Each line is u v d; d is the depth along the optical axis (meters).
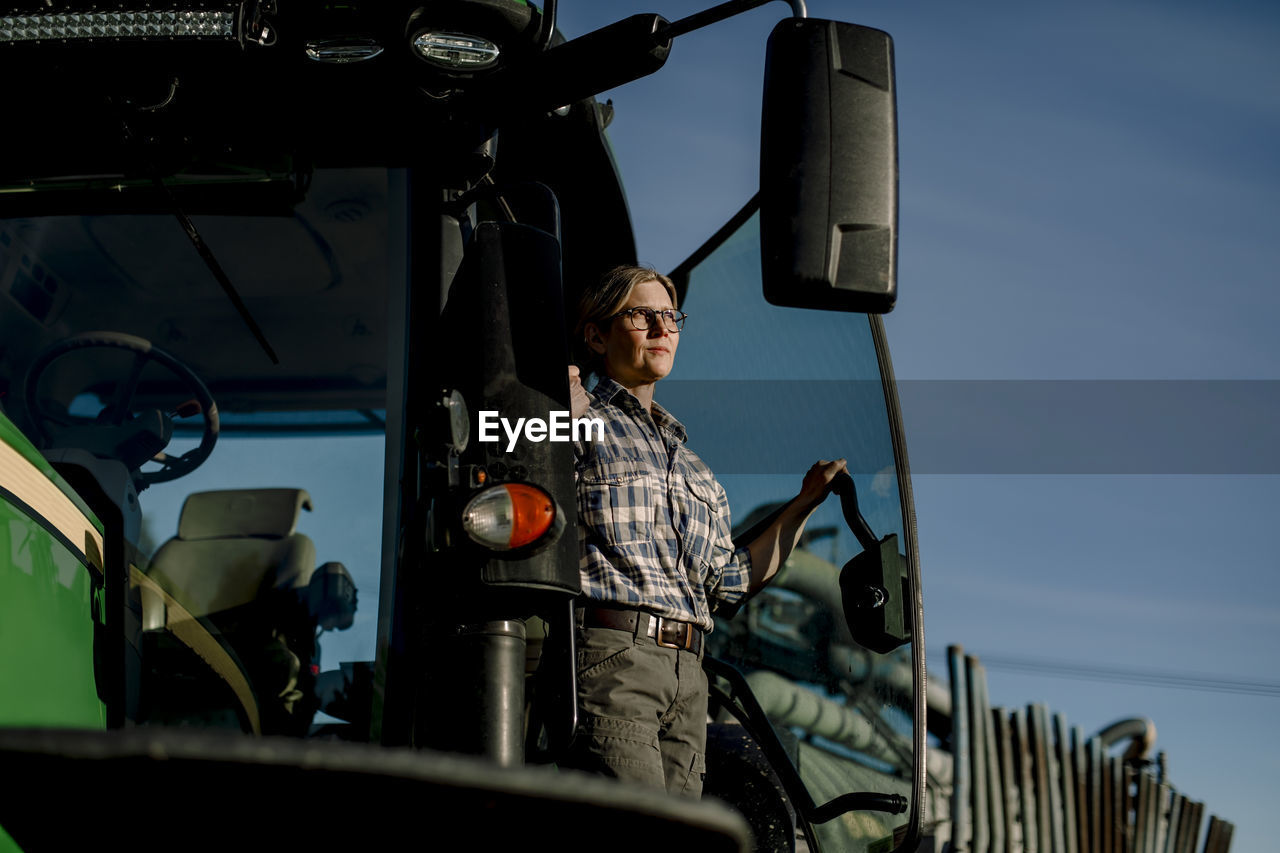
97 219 2.42
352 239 2.46
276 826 1.42
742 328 3.11
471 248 2.22
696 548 2.71
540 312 2.19
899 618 2.61
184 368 2.38
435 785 1.33
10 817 1.39
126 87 2.39
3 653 1.70
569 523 2.08
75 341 2.38
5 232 2.41
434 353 2.37
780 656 2.93
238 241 2.45
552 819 1.40
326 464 2.32
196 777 1.32
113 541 2.13
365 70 2.37
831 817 2.71
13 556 1.77
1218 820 8.93
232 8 2.30
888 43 2.11
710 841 1.42
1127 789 8.43
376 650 2.21
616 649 2.54
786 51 2.07
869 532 2.72
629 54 2.26
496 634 2.05
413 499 2.29
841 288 1.99
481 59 2.35
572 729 2.11
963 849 7.29
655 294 2.86
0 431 1.84
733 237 3.17
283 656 2.19
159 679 2.15
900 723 2.56
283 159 2.45
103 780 1.32
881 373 2.77
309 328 2.41
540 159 3.05
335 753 1.27
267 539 2.26
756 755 3.30
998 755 7.79
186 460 2.32
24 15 2.30
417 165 2.49
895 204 2.04
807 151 2.02
